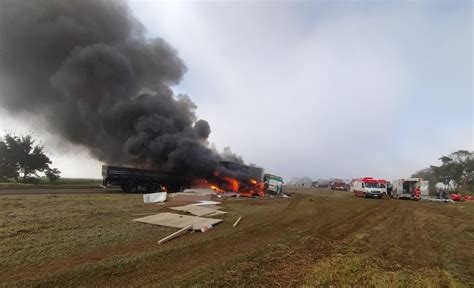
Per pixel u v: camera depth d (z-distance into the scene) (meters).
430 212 19.47
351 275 6.07
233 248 7.82
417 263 7.34
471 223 14.71
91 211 12.74
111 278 5.31
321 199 28.14
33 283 4.91
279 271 6.14
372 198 33.81
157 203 17.25
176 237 8.81
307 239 9.42
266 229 10.80
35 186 26.70
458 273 6.62
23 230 8.55
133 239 8.17
